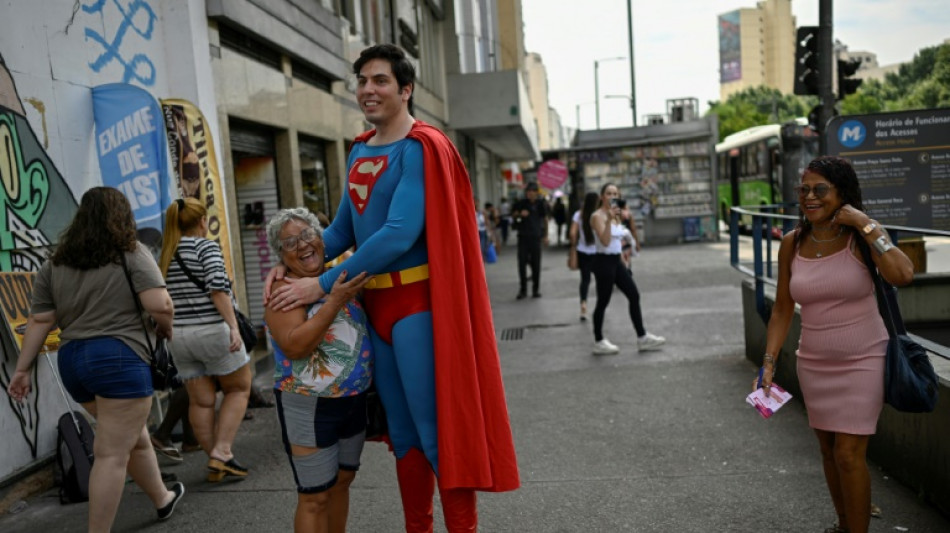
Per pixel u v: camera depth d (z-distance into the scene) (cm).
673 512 407
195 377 486
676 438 532
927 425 397
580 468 484
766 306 623
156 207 596
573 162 2498
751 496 423
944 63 5456
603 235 818
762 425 548
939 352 388
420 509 316
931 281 689
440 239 280
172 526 415
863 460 334
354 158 300
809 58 990
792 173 2278
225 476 492
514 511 420
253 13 835
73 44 563
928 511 389
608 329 998
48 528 421
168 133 636
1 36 488
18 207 487
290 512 430
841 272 331
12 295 470
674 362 770
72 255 356
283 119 972
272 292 292
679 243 2400
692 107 2761
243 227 987
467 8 2747
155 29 698
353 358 294
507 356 874
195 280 471
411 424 305
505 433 289
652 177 2420
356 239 303
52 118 532
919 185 782
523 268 1373
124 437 364
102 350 355
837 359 333
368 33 1482
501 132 2489
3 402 454
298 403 293
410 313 288
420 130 285
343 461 312
